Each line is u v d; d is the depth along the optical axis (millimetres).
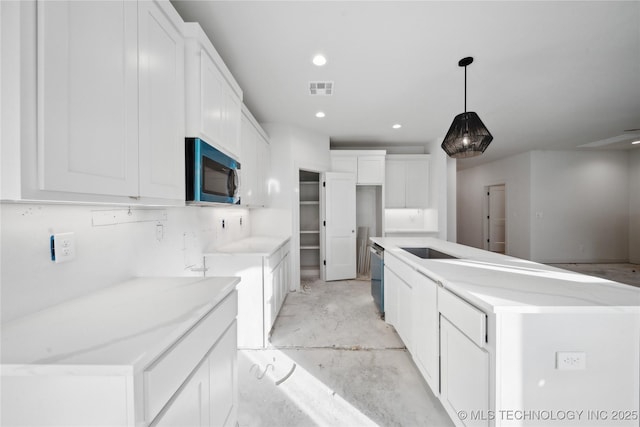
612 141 4727
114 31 897
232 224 2988
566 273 1504
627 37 1936
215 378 1076
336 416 1537
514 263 1773
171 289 1203
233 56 2188
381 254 2814
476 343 1146
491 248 7035
